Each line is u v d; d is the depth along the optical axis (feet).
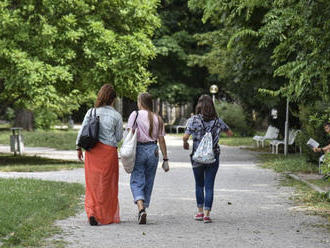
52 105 86.12
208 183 38.73
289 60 81.66
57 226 35.50
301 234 34.35
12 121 221.05
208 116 39.01
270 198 50.31
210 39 103.14
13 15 83.15
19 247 28.43
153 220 39.11
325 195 47.93
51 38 84.43
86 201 37.17
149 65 218.79
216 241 31.99
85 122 37.76
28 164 88.69
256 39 85.87
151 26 97.81
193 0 86.99
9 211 37.76
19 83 80.59
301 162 78.54
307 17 42.73
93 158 37.40
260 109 115.96
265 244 31.27
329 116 51.65
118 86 88.38
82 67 89.71
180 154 110.42
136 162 38.45
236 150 120.26
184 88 220.02
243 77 93.45
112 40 87.45
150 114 38.88
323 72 42.32
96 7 92.43
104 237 32.55
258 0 53.98
